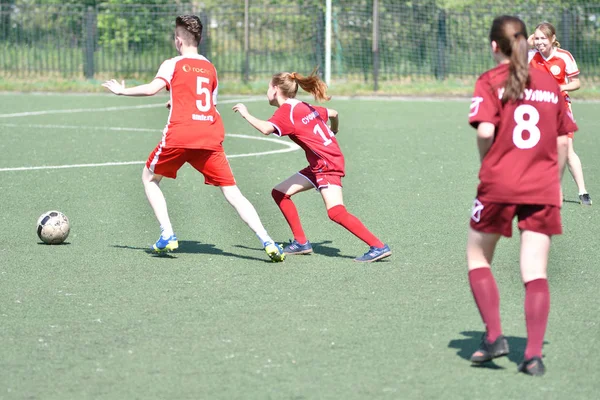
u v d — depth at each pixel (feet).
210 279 50.49
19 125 132.16
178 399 32.86
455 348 38.55
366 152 106.32
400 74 211.82
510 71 34.63
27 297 46.70
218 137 54.29
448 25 214.28
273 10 223.51
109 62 213.25
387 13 210.79
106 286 48.93
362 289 48.32
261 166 95.61
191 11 217.77
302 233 57.00
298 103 55.26
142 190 80.18
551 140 35.04
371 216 69.10
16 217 67.87
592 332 40.88
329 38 195.21
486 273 36.04
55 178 85.92
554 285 49.39
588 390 33.76
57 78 209.67
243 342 39.34
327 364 36.52
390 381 34.63
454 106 169.27
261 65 212.02
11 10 221.25
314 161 55.01
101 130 127.44
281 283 49.67
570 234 62.90
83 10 220.84
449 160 100.32
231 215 69.97
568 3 216.95
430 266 53.57
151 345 38.99
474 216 35.88
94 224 65.77
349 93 189.78
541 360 35.09
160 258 55.67
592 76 209.77
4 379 34.99
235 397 33.04
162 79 53.36
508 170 34.83
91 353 37.99
